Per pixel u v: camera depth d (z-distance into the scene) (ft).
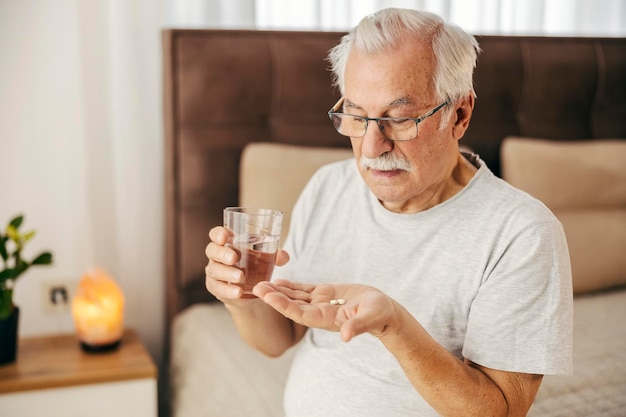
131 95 7.64
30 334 7.60
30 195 7.44
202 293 7.73
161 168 7.86
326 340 4.39
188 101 7.41
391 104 3.70
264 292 3.30
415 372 3.44
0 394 5.88
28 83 7.29
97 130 7.59
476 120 8.32
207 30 7.47
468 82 3.93
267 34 7.68
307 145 7.80
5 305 6.16
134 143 7.72
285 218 7.02
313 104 7.78
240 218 3.56
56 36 7.32
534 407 4.73
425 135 3.77
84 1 7.36
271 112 7.71
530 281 3.66
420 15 3.83
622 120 8.88
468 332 3.80
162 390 8.11
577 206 7.86
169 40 7.33
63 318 7.68
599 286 7.50
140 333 8.02
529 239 3.71
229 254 3.56
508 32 8.95
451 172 4.14
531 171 7.82
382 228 4.28
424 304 4.04
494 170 8.40
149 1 7.59
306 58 7.70
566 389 4.98
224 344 6.32
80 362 6.40
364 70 3.74
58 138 7.46
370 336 4.15
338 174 4.73
